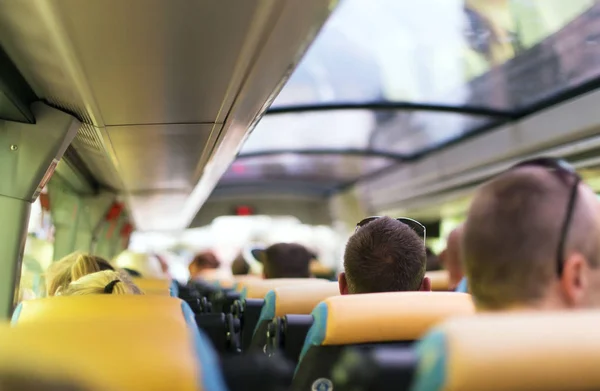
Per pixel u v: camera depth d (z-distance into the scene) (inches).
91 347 37.3
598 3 245.0
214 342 123.6
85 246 318.3
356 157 563.2
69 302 72.3
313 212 860.0
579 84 321.7
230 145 198.5
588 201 42.4
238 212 839.1
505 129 387.2
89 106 131.9
